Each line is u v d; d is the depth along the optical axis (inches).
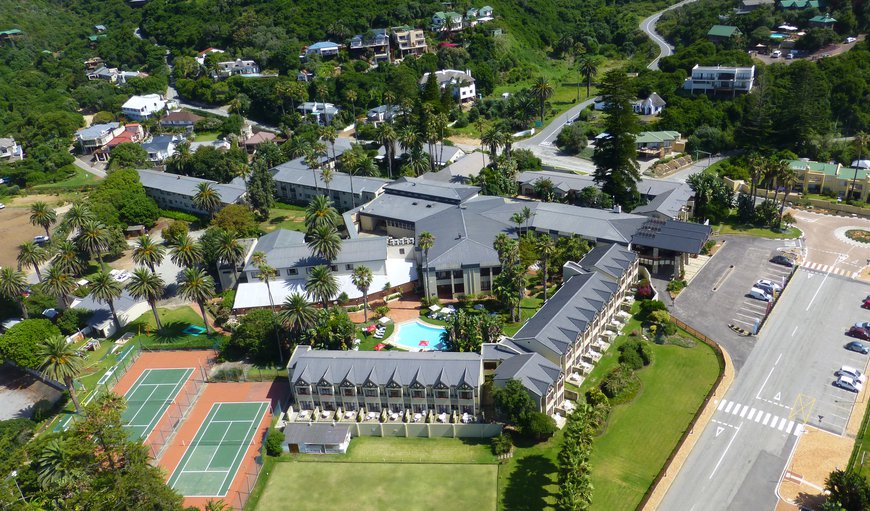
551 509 3501.5
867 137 7672.2
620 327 5004.9
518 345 4434.1
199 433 4370.1
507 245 5137.8
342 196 7790.4
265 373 4904.0
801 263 5816.9
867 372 4335.6
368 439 4227.4
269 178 7770.7
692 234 5693.9
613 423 4087.1
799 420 3971.5
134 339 5570.9
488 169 7691.9
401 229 6717.5
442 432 4163.4
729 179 7544.3
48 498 3545.8
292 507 3713.1
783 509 3371.1
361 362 4377.5
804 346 4653.1
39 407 4857.3
